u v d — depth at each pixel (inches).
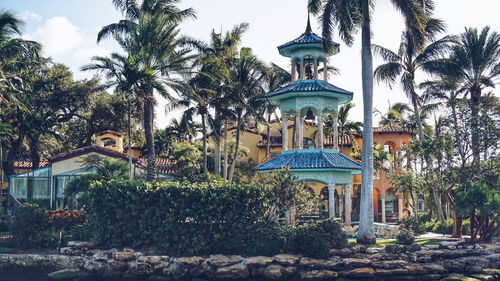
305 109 1224.2
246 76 1690.5
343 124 2032.5
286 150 1179.9
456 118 1160.2
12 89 1665.8
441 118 1323.8
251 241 952.3
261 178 1035.3
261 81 1761.8
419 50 1084.5
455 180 1098.1
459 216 1112.8
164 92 1258.0
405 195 1800.0
